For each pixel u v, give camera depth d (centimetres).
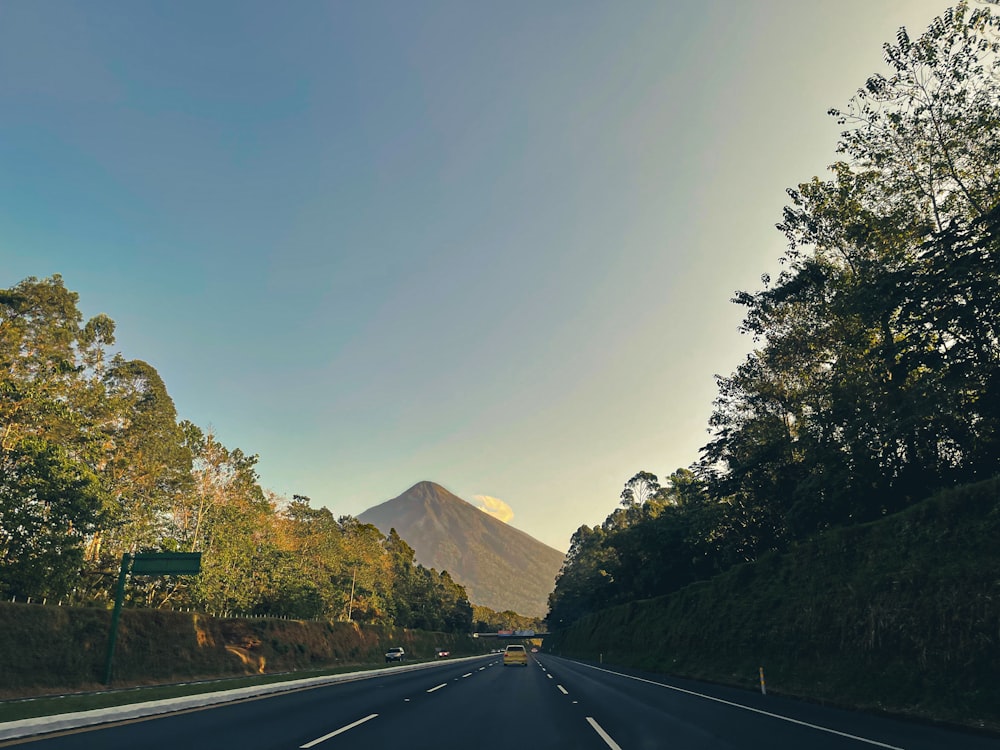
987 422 2659
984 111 2719
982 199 2770
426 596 13425
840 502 3328
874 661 1858
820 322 3938
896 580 1959
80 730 1140
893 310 2889
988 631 1463
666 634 4819
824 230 3672
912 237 3156
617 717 1355
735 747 954
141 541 4578
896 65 2909
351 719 1309
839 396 3478
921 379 2766
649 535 6269
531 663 5731
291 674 3164
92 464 4322
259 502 5588
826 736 1066
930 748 941
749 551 5144
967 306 2522
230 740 1019
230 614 5241
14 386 3744
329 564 7544
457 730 1147
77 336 4966
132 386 5328
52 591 3161
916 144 3012
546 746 973
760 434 4603
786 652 2539
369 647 7512
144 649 3406
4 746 962
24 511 3108
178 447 5128
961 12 2673
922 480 2928
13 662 2577
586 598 10512
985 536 1759
